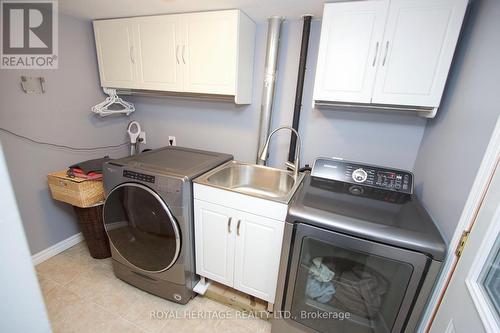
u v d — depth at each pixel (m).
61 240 2.13
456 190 0.99
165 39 1.82
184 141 2.45
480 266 0.76
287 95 1.95
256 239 1.44
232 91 1.76
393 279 1.09
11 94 1.66
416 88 1.29
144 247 1.60
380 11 1.26
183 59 1.81
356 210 1.20
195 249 1.65
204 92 1.83
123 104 2.36
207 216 1.53
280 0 1.42
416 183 1.55
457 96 1.17
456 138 1.09
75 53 1.99
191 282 1.69
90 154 2.25
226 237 1.52
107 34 1.99
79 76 2.05
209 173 1.64
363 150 1.82
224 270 1.61
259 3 1.49
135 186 1.46
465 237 0.87
